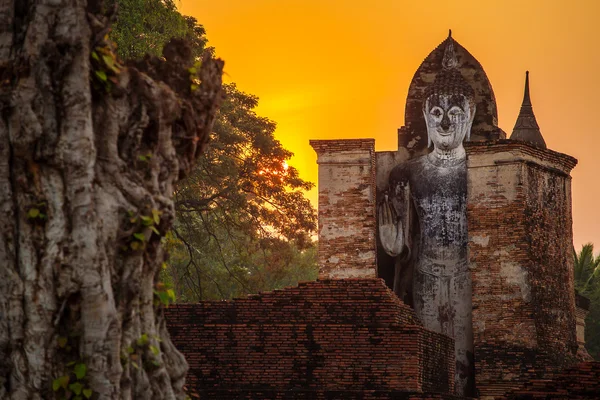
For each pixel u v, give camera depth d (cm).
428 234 2952
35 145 853
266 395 2022
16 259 859
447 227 2942
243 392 2027
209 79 982
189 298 4234
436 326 2917
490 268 2748
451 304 2912
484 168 2791
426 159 2988
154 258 914
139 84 902
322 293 2120
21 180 855
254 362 2070
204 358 2080
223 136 3644
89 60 872
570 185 2958
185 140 956
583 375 1894
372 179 2894
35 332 846
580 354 3005
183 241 3703
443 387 2245
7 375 858
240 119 3744
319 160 2900
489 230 2766
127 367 871
